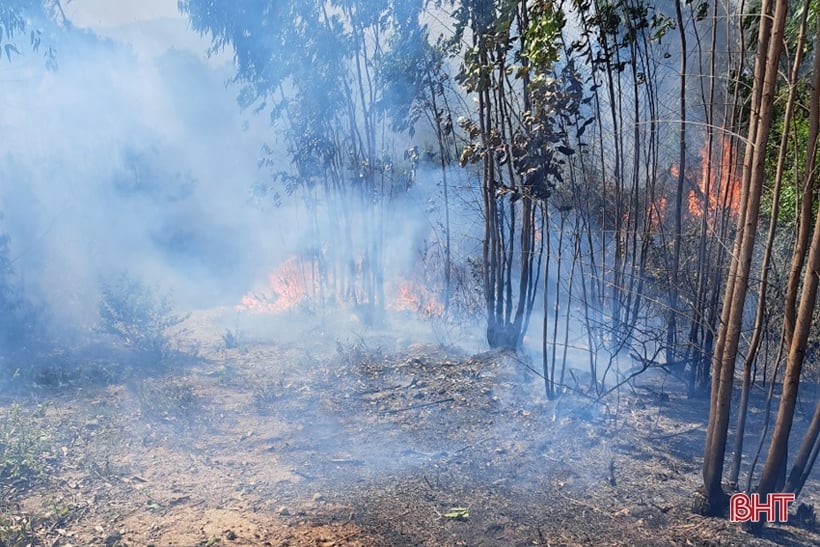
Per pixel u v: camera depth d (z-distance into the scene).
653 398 5.45
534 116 4.95
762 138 3.13
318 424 5.30
